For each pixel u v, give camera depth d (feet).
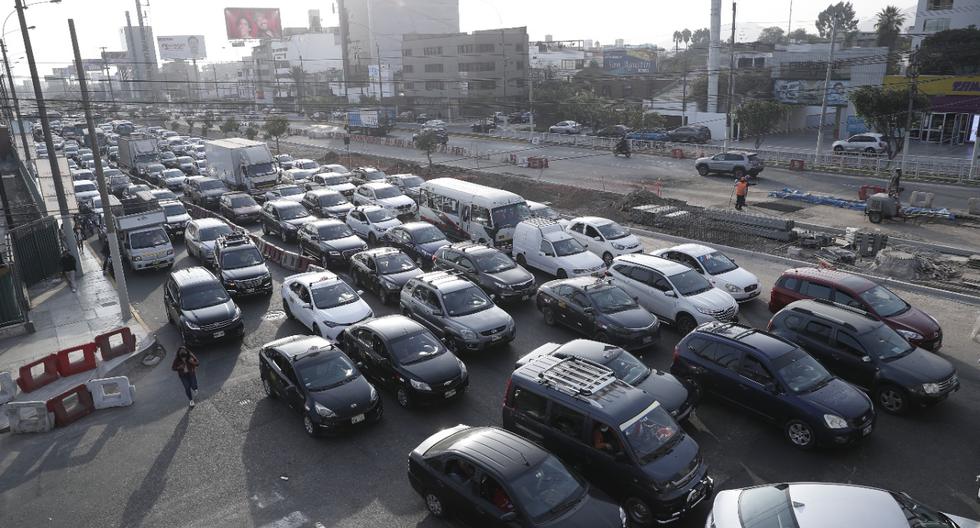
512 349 54.44
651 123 212.64
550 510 28.32
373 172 129.29
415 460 33.27
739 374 41.04
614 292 55.77
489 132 241.96
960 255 75.41
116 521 33.99
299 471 37.78
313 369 43.32
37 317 67.92
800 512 24.68
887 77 169.68
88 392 46.52
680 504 30.99
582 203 116.16
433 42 313.73
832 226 90.68
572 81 285.02
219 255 71.26
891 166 129.39
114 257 63.93
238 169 124.47
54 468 39.37
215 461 39.27
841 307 47.83
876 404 42.73
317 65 532.32
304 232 84.69
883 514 24.31
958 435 39.14
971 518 31.83
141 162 164.66
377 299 68.23
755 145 172.86
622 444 31.94
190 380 46.03
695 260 63.67
